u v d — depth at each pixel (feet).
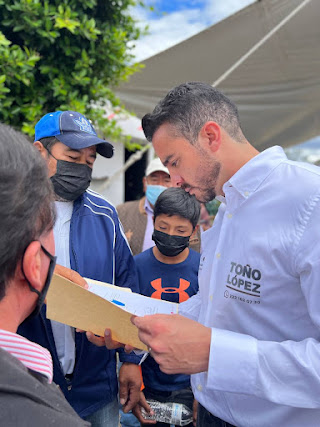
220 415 4.17
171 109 3.92
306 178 3.56
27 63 7.57
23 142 2.09
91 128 5.76
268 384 3.34
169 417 6.00
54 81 8.29
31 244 2.07
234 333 3.54
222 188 4.12
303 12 10.96
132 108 16.10
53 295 3.88
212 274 4.12
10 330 2.17
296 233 3.43
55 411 1.89
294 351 3.32
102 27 8.80
